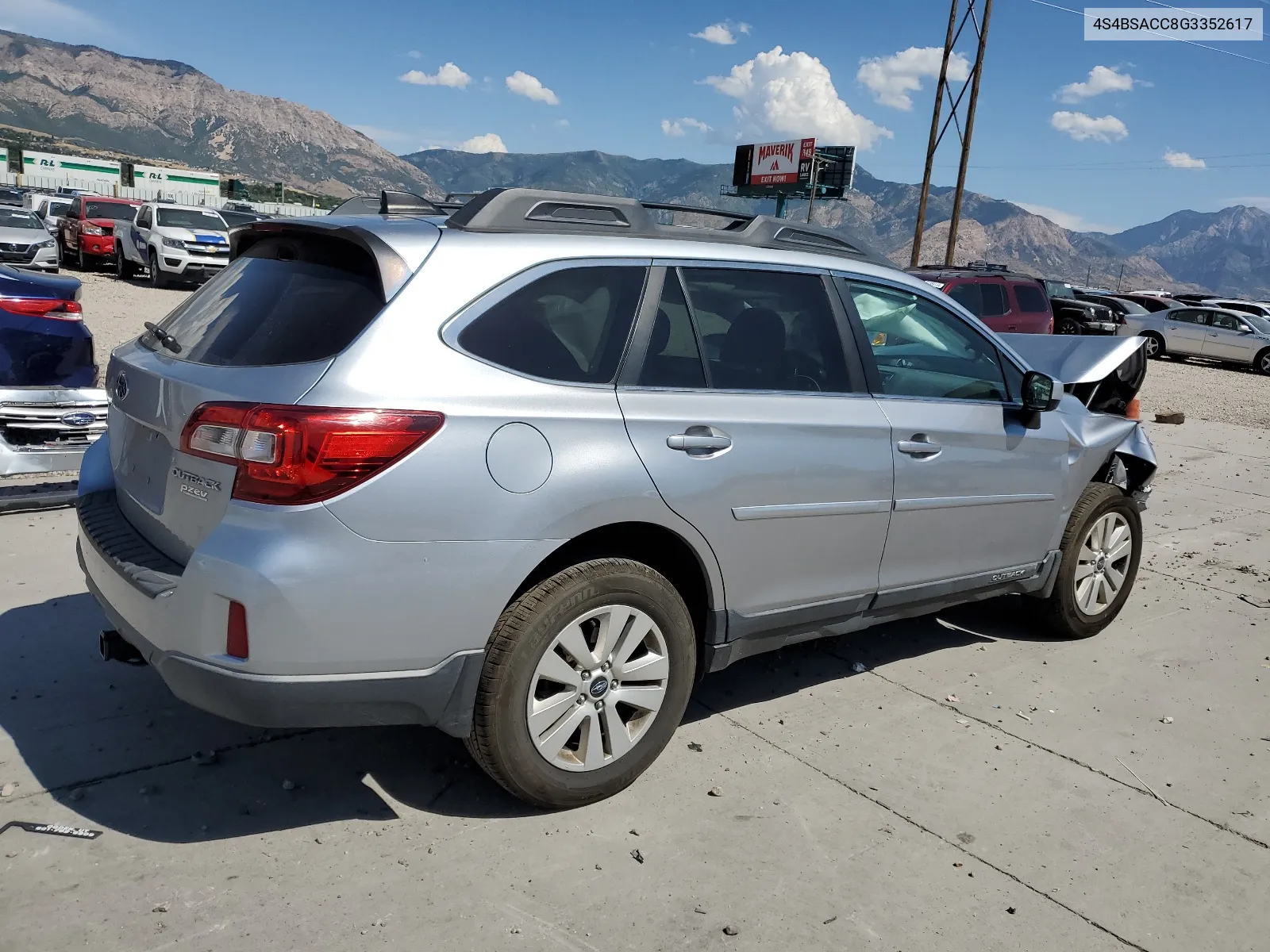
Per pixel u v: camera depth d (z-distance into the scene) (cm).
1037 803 344
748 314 353
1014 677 457
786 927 267
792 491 348
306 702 264
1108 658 489
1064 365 616
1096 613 510
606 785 319
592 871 286
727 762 356
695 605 348
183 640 265
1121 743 396
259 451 257
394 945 248
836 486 362
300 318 284
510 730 292
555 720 304
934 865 302
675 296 334
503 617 289
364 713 275
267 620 254
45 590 465
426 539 269
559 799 310
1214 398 1839
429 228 300
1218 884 303
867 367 385
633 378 317
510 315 295
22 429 552
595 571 301
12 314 543
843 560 375
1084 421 490
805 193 6600
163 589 270
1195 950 272
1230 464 1081
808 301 374
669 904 273
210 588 258
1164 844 324
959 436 409
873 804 335
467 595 277
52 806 299
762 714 400
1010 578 457
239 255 350
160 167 8238
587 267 315
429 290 282
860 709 411
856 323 386
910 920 274
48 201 3209
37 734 340
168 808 303
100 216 2666
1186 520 808
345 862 281
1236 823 340
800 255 378
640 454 307
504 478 279
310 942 247
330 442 256
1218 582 635
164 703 369
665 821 315
